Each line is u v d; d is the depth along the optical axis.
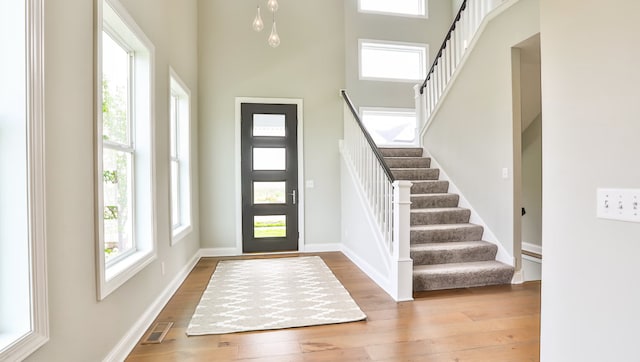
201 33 4.82
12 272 1.26
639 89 1.11
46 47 1.40
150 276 2.62
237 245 4.91
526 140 4.77
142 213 2.61
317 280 3.60
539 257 4.37
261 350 2.14
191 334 2.35
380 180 3.53
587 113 1.27
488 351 2.12
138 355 2.09
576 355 1.31
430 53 6.02
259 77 4.96
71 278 1.55
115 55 2.38
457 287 3.31
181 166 4.08
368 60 5.93
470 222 4.09
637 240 1.11
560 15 1.37
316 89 5.11
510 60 3.44
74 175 1.60
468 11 4.27
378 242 3.51
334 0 5.19
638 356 1.11
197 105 4.75
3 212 1.25
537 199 4.60
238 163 4.89
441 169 4.68
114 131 2.34
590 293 1.26
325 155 5.13
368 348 2.16
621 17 1.16
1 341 1.17
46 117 1.40
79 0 1.66
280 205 5.03
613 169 1.18
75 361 1.58
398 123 6.08
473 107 4.04
